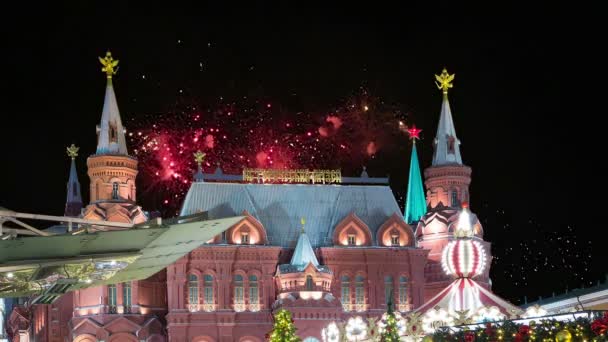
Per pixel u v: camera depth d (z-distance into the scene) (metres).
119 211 98.56
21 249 21.55
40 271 22.34
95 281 24.14
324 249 100.88
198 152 103.38
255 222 100.31
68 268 22.70
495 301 40.94
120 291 97.81
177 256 24.34
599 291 64.56
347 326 42.66
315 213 104.69
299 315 95.00
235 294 98.62
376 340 39.75
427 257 103.88
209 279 98.50
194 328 96.44
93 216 98.38
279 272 97.12
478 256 41.03
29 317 111.69
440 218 106.06
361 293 101.38
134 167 101.75
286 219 103.44
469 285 41.06
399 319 38.59
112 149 100.81
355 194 106.69
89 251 22.16
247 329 97.88
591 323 25.03
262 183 105.19
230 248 98.69
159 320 98.69
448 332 28.33
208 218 22.77
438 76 110.81
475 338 27.14
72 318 97.56
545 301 74.56
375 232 103.94
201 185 102.94
